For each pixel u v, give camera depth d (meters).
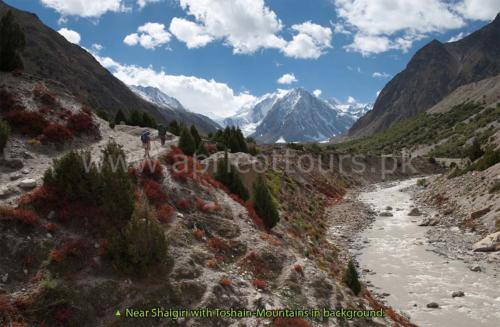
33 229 16.89
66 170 19.05
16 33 33.59
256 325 17.08
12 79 32.06
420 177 128.75
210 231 23.67
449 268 32.72
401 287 28.92
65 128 30.25
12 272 15.12
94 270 16.42
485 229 41.34
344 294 22.30
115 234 17.39
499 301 26.00
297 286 21.05
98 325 14.71
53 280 15.21
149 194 22.94
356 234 46.06
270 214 30.67
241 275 20.61
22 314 13.81
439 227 47.28
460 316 23.98
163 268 17.89
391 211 61.38
